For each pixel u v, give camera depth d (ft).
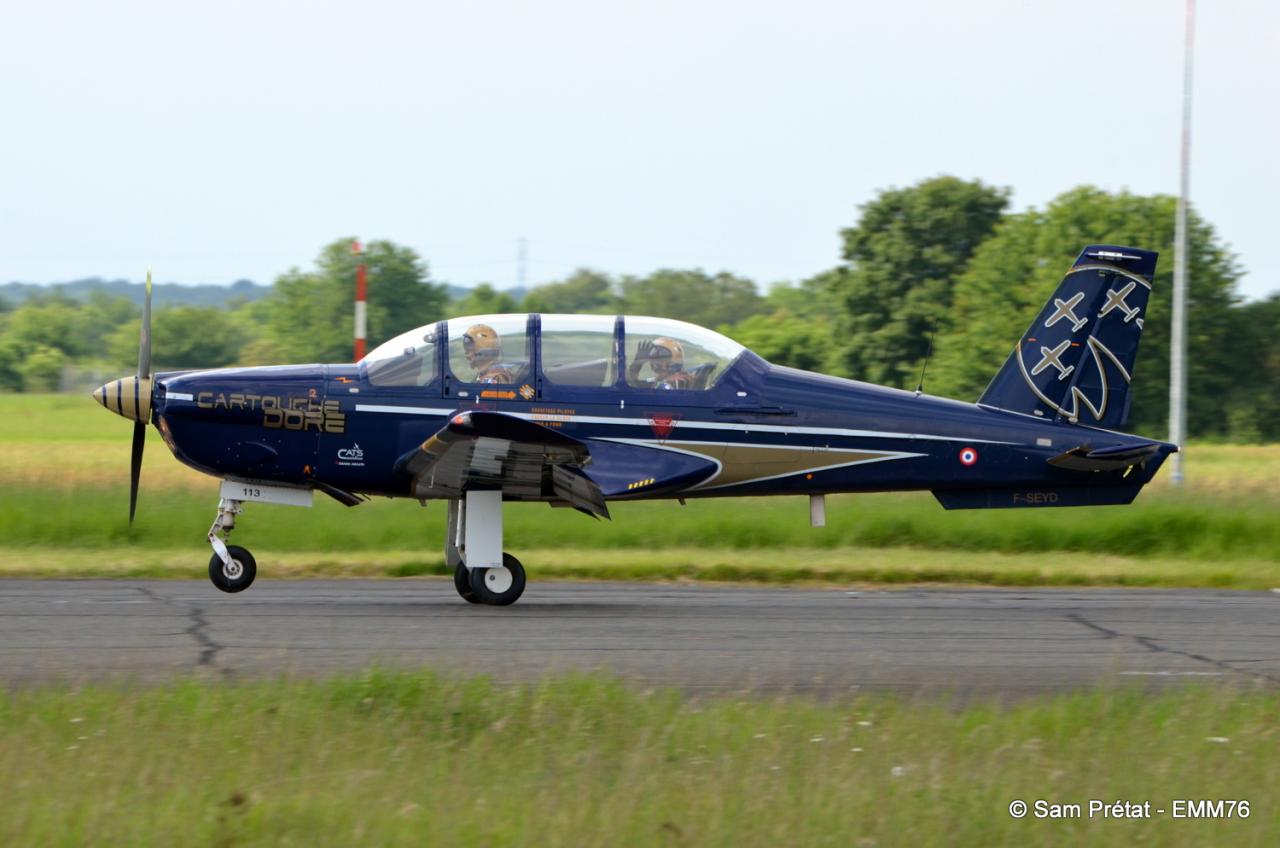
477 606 126.62
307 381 127.34
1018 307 577.43
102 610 117.50
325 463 127.13
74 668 91.30
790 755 70.38
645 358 129.90
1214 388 601.62
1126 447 136.77
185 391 126.41
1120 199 604.49
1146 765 71.15
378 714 76.02
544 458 115.65
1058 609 133.28
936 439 135.03
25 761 65.67
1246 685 95.45
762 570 157.48
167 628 108.17
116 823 58.44
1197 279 598.75
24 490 194.39
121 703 76.54
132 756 67.00
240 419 125.90
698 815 60.75
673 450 129.49
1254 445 547.08
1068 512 191.11
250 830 58.13
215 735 70.54
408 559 160.15
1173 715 81.15
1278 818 64.03
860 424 133.18
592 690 81.05
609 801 61.72
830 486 134.41
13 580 139.13
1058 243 587.27
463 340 128.36
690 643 107.55
